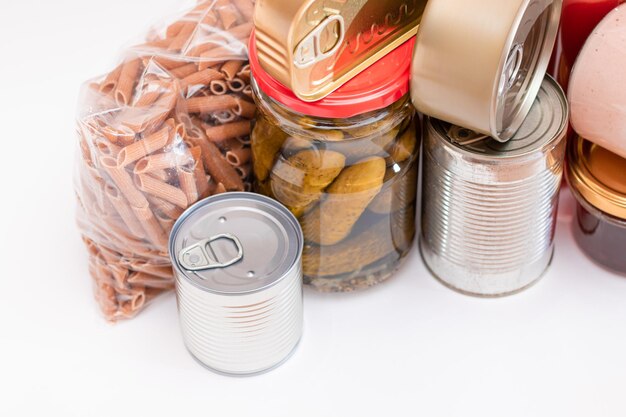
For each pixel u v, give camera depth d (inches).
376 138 31.2
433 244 33.7
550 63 34.4
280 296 31.1
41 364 32.6
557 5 31.4
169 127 32.0
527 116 31.9
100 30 39.6
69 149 36.9
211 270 31.2
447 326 33.3
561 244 35.0
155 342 33.2
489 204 31.7
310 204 31.7
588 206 33.4
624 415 31.5
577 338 33.0
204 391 32.2
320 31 29.4
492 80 29.3
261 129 32.2
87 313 33.6
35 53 39.1
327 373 32.5
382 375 32.4
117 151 31.6
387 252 33.3
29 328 33.3
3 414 31.7
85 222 33.3
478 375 32.4
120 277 33.1
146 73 32.7
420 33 29.7
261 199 32.3
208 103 33.0
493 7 29.1
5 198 35.8
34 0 40.4
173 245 31.5
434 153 31.9
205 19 33.9
